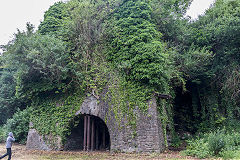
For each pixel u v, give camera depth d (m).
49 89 16.38
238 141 12.34
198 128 19.02
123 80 14.58
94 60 16.25
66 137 15.91
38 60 14.78
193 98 20.06
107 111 14.71
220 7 19.38
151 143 12.74
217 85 18.34
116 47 15.45
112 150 13.76
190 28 19.28
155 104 13.60
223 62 17.59
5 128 22.81
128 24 15.29
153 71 13.38
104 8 17.28
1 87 26.16
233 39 16.95
